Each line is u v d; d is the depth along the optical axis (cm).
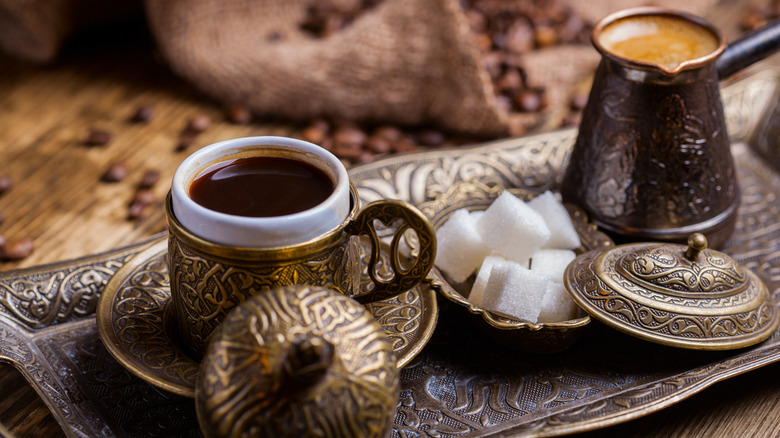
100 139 83
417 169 71
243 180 57
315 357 50
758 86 78
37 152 82
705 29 65
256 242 54
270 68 84
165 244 64
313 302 53
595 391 60
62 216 76
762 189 73
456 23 81
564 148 74
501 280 60
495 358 61
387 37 82
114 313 59
